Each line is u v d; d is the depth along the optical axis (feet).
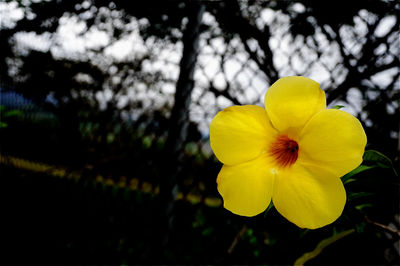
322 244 0.93
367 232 0.95
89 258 2.04
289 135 0.80
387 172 0.89
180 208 1.49
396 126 0.99
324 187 0.73
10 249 2.19
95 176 2.33
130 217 2.14
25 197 2.61
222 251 1.43
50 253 2.13
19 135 2.86
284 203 0.76
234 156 0.80
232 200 0.79
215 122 0.81
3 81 2.57
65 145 2.45
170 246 1.63
